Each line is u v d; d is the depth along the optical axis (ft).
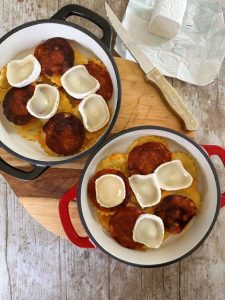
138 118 1.32
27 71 1.27
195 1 1.56
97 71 1.29
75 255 1.53
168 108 1.32
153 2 1.55
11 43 1.28
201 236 1.22
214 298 1.53
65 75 1.27
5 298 1.54
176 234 1.27
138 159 1.26
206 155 1.19
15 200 1.54
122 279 1.53
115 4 1.57
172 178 1.25
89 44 1.29
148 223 1.22
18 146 1.28
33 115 1.27
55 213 1.32
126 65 1.33
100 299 1.53
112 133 1.31
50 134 1.27
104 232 1.25
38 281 1.53
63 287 1.54
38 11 1.54
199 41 1.57
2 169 1.23
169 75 1.55
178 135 1.19
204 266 1.53
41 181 1.32
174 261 1.21
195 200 1.26
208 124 1.55
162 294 1.53
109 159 1.26
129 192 1.25
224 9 1.57
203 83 1.54
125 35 1.33
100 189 1.22
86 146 1.28
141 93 1.33
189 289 1.53
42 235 1.54
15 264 1.54
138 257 1.21
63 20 1.25
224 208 1.52
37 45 1.32
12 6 1.53
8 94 1.28
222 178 1.53
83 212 1.16
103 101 1.26
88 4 1.55
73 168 1.32
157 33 1.55
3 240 1.54
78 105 1.28
